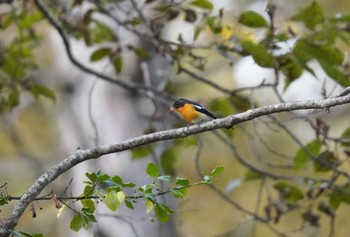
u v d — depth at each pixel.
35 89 12.12
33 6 12.12
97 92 13.09
